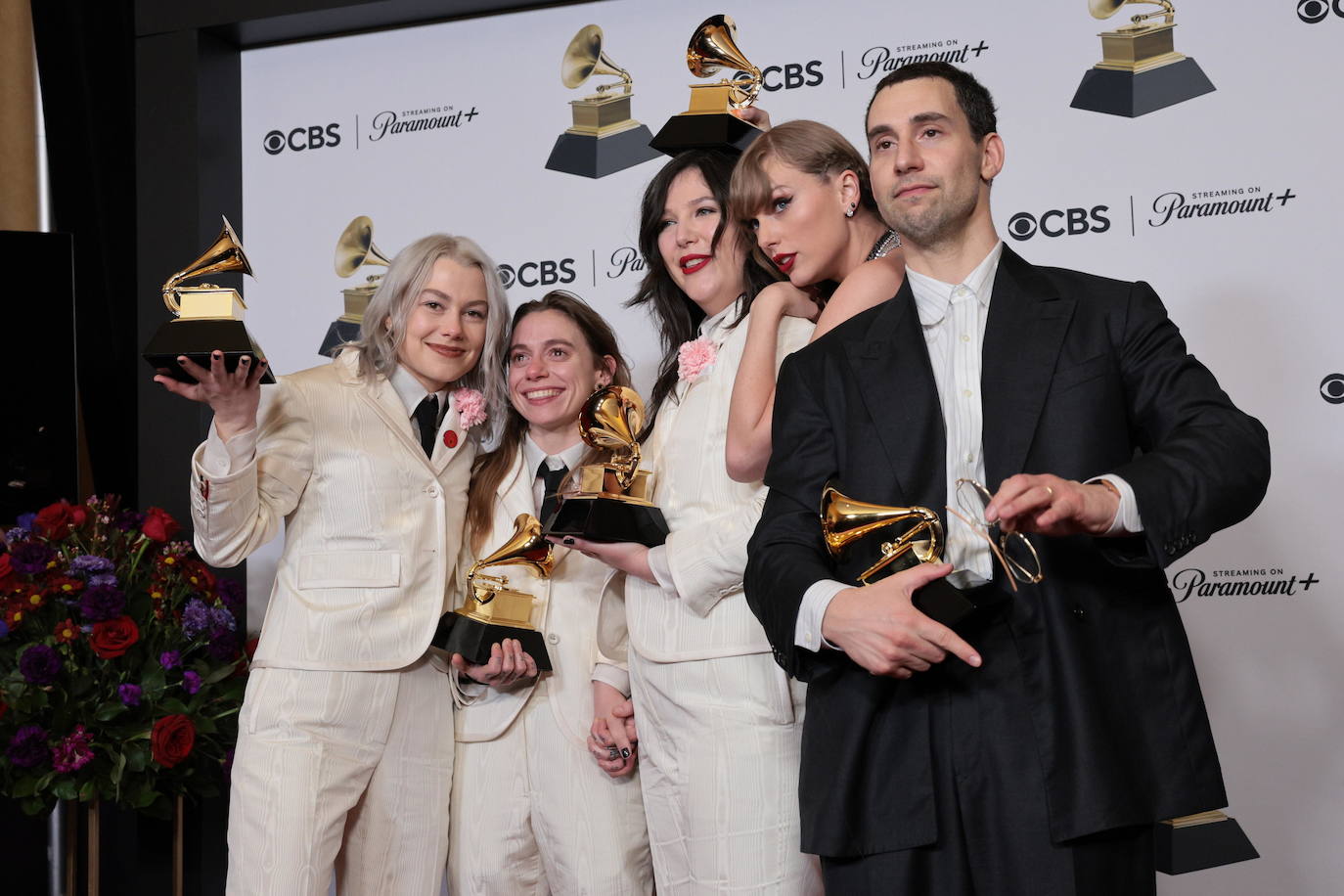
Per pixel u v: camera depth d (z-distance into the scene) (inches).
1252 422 62.6
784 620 64.1
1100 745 59.4
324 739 95.3
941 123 67.3
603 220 140.1
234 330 88.4
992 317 66.5
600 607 101.7
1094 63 127.2
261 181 148.1
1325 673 118.6
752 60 136.3
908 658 58.2
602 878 97.3
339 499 99.4
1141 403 64.4
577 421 105.4
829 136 94.2
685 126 102.3
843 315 80.7
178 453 137.3
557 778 99.3
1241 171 123.0
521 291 142.0
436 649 101.8
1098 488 56.4
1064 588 61.6
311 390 101.0
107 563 114.0
